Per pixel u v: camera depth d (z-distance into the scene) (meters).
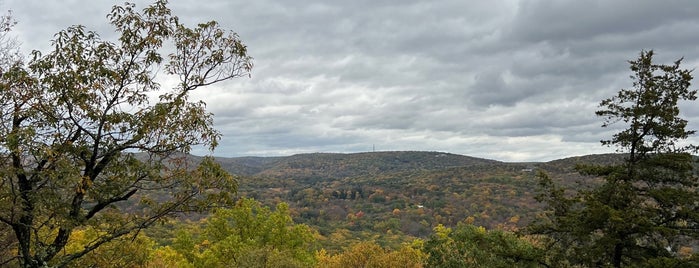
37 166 8.77
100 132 9.41
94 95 9.50
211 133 10.16
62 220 8.70
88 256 10.13
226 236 22.73
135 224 10.10
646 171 15.16
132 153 9.86
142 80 9.91
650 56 15.24
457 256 20.50
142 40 9.74
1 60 9.50
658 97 14.95
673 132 14.59
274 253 18.80
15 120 8.95
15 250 10.30
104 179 9.87
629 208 14.56
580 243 15.70
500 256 17.75
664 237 14.34
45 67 8.74
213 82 10.74
